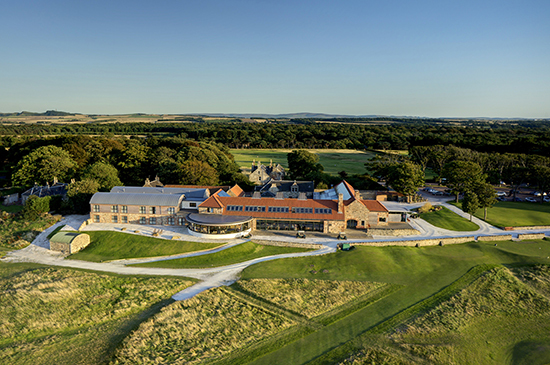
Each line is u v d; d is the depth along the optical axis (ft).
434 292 194.29
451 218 322.34
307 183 397.39
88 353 139.44
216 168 479.82
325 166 652.89
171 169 440.04
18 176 396.16
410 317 168.76
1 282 196.13
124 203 298.35
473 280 207.00
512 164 490.90
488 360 142.31
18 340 148.36
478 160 513.45
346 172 575.38
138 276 210.38
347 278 209.05
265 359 137.80
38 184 386.93
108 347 143.54
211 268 223.30
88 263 230.48
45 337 150.61
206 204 289.94
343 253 241.14
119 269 221.05
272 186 386.93
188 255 240.32
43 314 165.99
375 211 297.33
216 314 169.07
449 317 168.25
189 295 189.06
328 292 190.70
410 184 369.71
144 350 141.90
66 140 515.50
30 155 406.82
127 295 185.78
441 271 219.41
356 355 139.03
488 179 485.56
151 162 484.33
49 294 181.27
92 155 490.08
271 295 186.70
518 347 151.12
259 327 159.12
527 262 232.32
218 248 249.96
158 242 257.14
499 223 309.22
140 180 456.45
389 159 485.97
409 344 147.54
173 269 221.66
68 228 285.02
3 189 426.92
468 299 185.57
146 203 297.33
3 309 167.32
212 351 142.10
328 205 293.23
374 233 281.33
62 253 247.29
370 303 181.57
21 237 267.80
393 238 271.90
